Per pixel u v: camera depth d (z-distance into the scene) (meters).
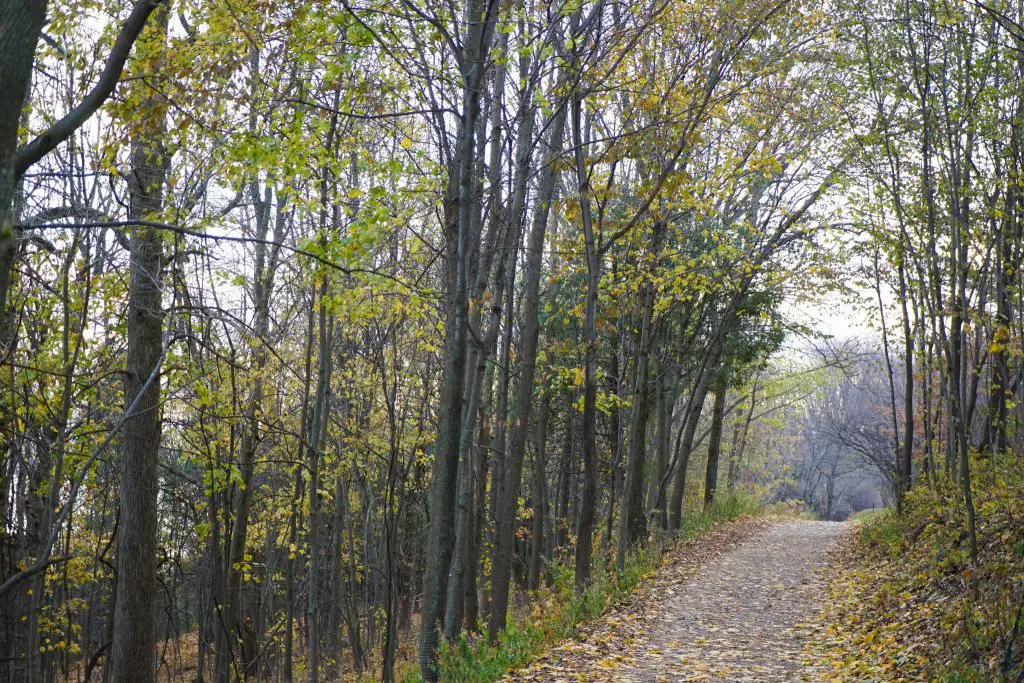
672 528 23.31
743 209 19.55
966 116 12.44
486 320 18.23
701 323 21.44
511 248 14.14
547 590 17.97
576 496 27.84
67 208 9.58
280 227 14.05
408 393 19.36
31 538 12.39
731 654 10.80
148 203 9.98
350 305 10.20
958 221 12.68
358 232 8.60
